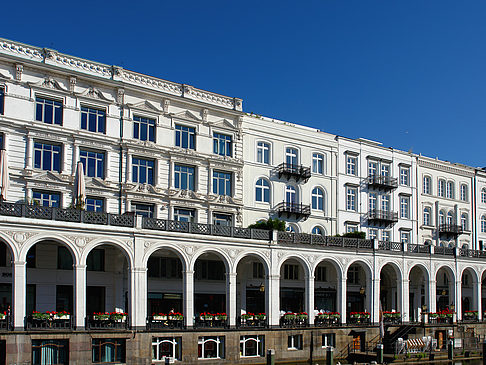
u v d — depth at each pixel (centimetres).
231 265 3509
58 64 3550
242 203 4228
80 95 3594
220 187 4169
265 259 3669
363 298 4772
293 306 4338
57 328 2823
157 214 3803
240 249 3566
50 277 3288
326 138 4859
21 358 2684
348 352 3884
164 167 3881
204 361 3228
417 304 5059
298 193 4619
